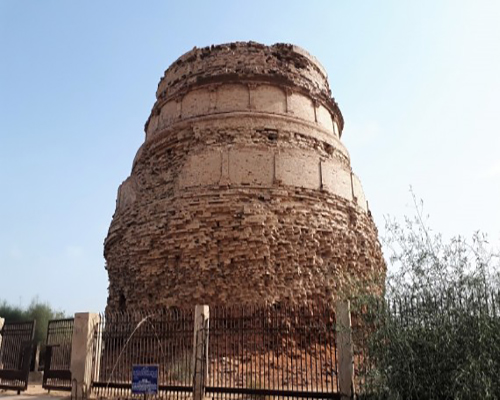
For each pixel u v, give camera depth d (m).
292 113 26.17
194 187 22.61
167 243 21.81
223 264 20.61
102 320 16.12
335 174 24.58
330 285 21.20
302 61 28.66
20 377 17.88
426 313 10.46
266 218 21.38
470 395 9.05
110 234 26.58
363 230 25.09
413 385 9.78
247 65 26.86
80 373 15.09
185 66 28.47
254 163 22.75
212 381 14.74
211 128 25.00
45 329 39.75
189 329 15.02
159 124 28.12
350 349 11.52
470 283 10.36
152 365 12.61
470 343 9.70
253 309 17.41
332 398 11.51
